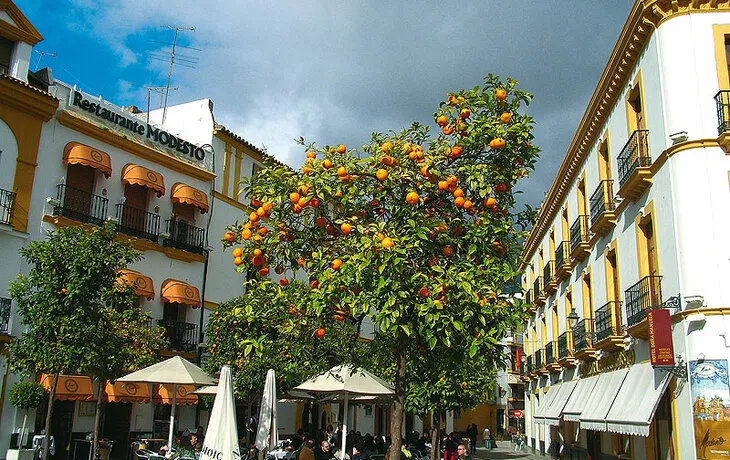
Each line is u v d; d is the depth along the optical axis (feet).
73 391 61.31
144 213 75.51
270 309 29.12
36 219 64.08
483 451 143.74
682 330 45.65
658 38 50.80
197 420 79.66
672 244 47.70
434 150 28.86
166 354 73.72
